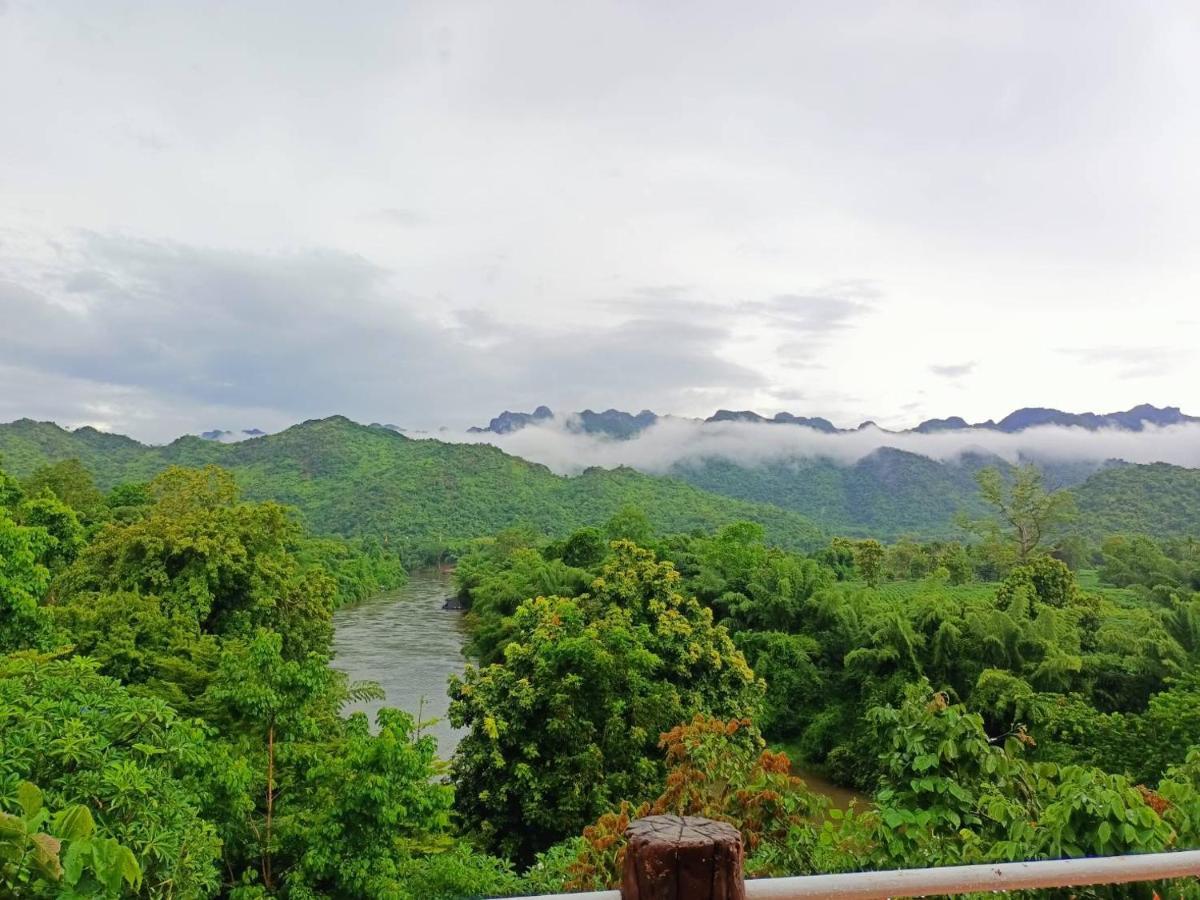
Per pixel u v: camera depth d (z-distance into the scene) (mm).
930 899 3066
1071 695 18625
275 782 9836
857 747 17406
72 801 5156
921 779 3639
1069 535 59125
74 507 37000
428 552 93812
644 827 1285
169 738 6789
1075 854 3018
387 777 8328
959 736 3715
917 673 21188
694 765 5527
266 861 8914
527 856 12234
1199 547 47406
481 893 7875
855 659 22594
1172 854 1764
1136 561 44500
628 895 1253
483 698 12617
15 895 1969
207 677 13359
